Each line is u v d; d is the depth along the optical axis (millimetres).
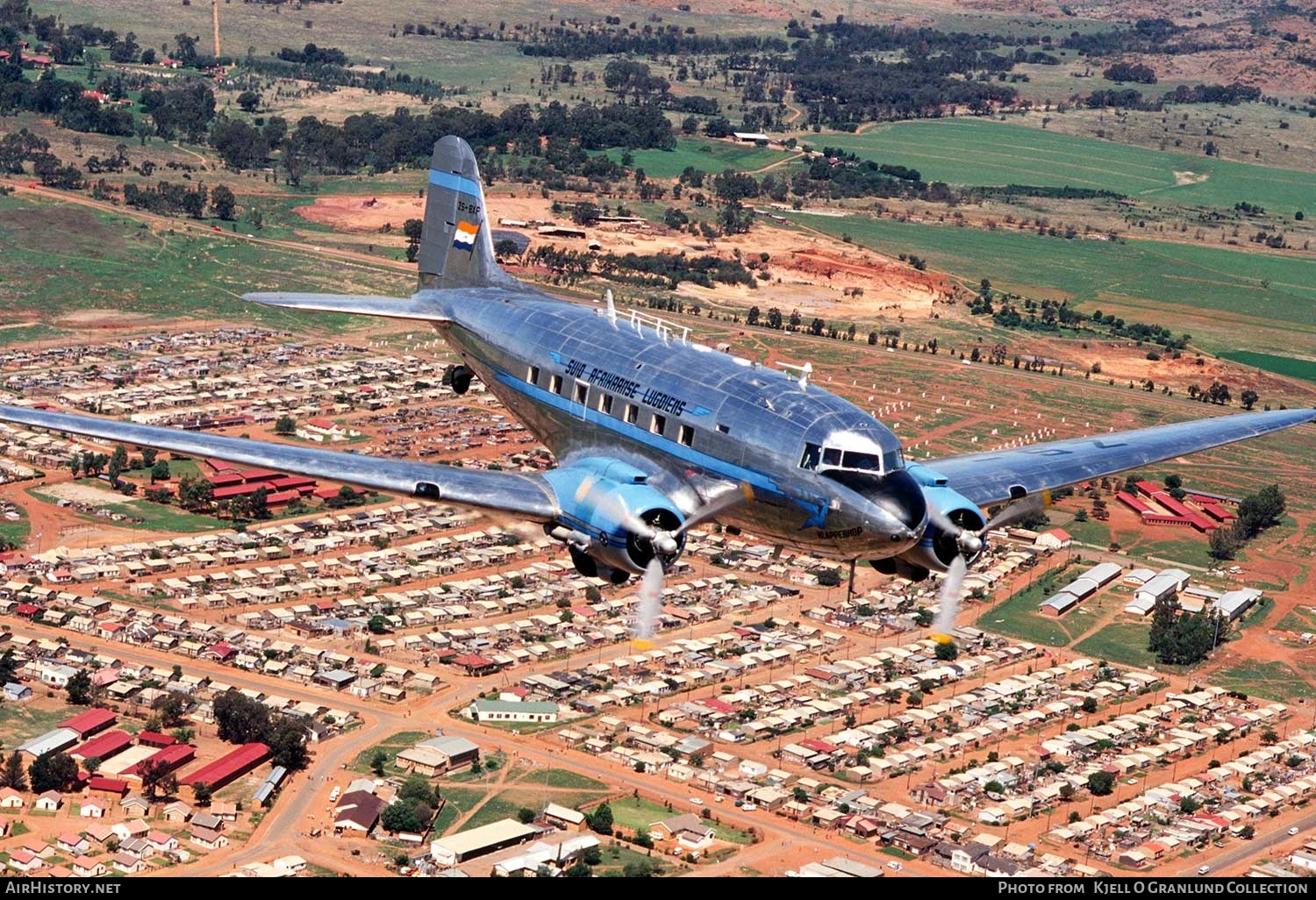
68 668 143750
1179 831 124562
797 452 53031
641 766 131375
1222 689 155500
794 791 128250
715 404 55656
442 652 153500
